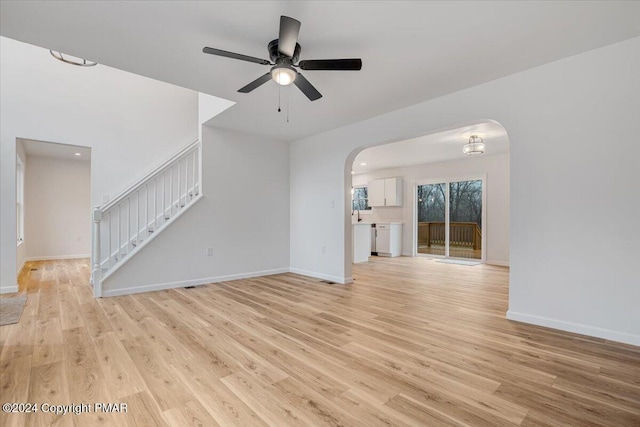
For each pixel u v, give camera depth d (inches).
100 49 101.2
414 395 69.2
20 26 88.3
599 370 79.9
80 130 185.5
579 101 103.0
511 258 118.0
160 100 213.3
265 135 207.6
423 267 247.0
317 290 168.2
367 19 85.0
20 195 233.1
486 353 90.2
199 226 183.6
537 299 112.4
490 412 63.0
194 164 206.8
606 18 83.9
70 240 293.1
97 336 102.3
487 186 266.1
